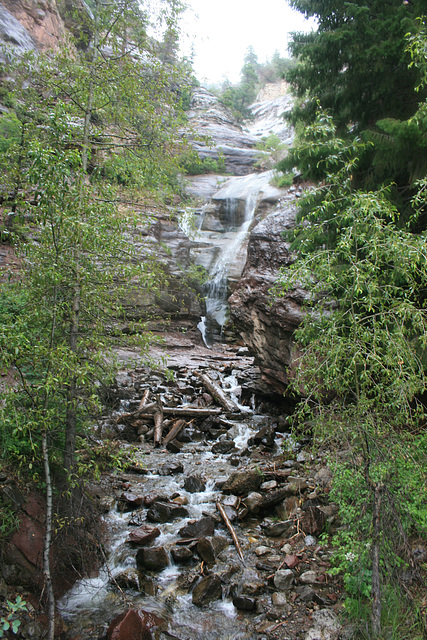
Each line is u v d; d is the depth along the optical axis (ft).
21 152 13.12
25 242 13.12
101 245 13.64
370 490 11.80
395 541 12.40
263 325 32.91
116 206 15.24
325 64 24.97
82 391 14.62
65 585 13.87
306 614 12.75
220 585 14.14
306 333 13.19
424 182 14.37
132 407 32.78
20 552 12.90
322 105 26.66
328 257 12.42
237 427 30.99
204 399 36.52
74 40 17.13
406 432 12.26
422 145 18.61
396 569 12.35
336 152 22.15
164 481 22.29
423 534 13.21
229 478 21.18
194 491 21.06
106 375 14.66
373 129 23.63
